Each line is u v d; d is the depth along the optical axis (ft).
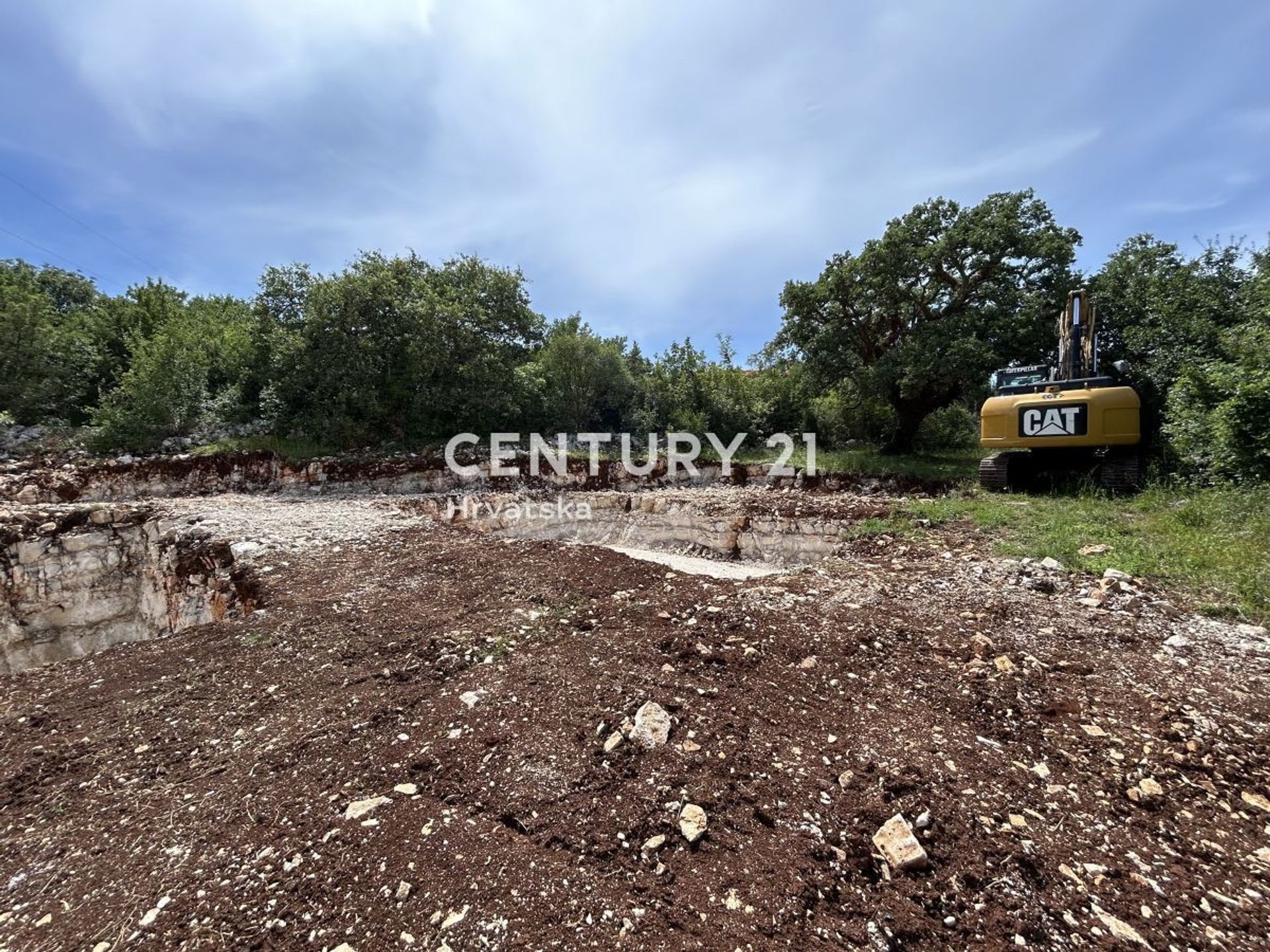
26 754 9.34
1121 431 22.56
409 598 16.11
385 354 46.57
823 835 6.82
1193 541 16.46
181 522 26.35
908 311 40.78
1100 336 33.14
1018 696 9.98
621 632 12.65
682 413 50.08
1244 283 28.68
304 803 7.57
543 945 5.45
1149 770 8.13
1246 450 19.89
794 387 53.93
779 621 12.88
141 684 11.68
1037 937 5.63
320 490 39.52
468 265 54.24
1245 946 5.57
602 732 8.80
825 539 24.97
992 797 7.56
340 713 9.86
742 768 7.99
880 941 5.57
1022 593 14.87
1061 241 35.17
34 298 42.34
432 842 6.72
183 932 5.77
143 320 51.01
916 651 11.75
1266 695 9.86
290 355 44.45
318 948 5.50
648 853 6.58
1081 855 6.67
